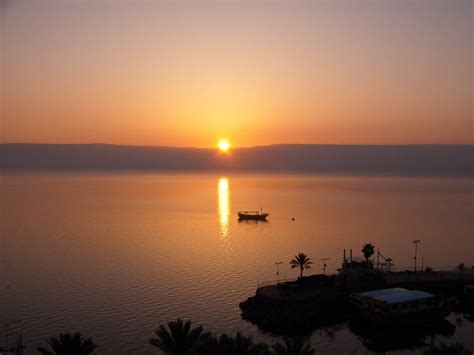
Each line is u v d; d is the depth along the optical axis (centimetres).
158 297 10038
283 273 12144
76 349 5100
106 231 19625
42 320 8656
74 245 16312
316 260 13812
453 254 14912
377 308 8206
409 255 14725
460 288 9800
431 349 5794
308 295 8969
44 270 12538
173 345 5416
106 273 12181
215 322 8525
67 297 10050
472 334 8125
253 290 10575
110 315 8900
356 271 10400
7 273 12219
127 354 7206
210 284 11081
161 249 15612
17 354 7012
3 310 9206
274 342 7575
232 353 5191
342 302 8875
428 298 8381
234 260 13838
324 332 8062
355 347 7550
